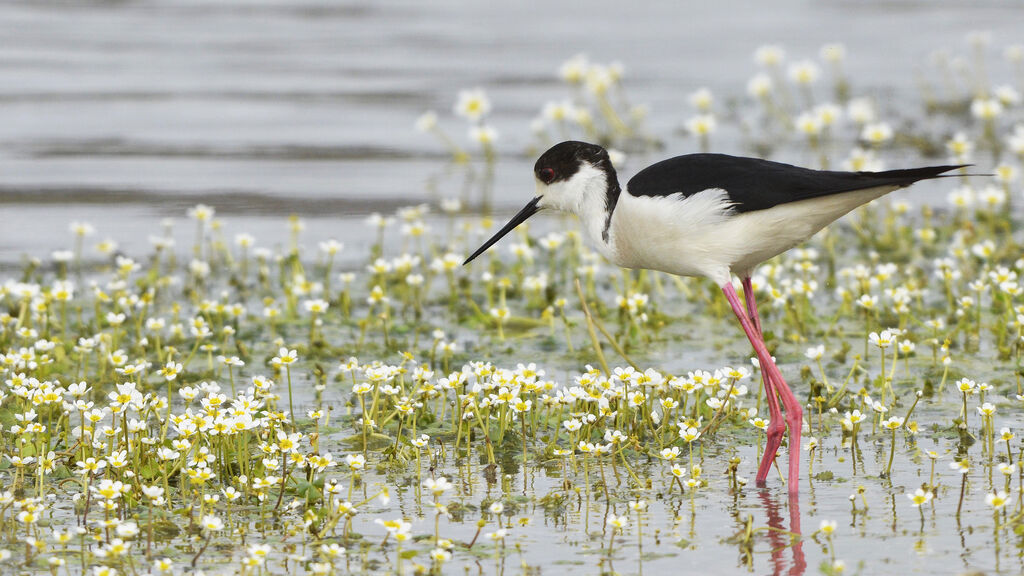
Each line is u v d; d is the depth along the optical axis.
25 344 10.91
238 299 13.22
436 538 6.93
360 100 22.36
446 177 18.45
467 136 20.47
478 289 13.58
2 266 14.30
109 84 23.20
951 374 10.23
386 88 23.03
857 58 24.91
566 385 10.25
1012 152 18.69
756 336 8.48
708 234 8.53
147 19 29.14
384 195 17.52
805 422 9.35
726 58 25.05
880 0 31.03
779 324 11.97
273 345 11.48
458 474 8.30
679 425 8.66
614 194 9.70
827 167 17.88
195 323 10.36
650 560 6.89
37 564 6.73
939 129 20.00
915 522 7.35
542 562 6.86
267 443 8.18
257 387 8.84
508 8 30.50
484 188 17.88
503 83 23.27
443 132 20.67
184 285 13.77
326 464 7.57
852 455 8.55
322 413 9.20
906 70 23.80
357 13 30.02
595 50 25.73
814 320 11.70
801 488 8.01
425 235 15.65
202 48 26.17
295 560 6.86
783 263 13.96
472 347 11.41
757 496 7.88
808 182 8.30
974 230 14.12
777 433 8.30
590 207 9.71
